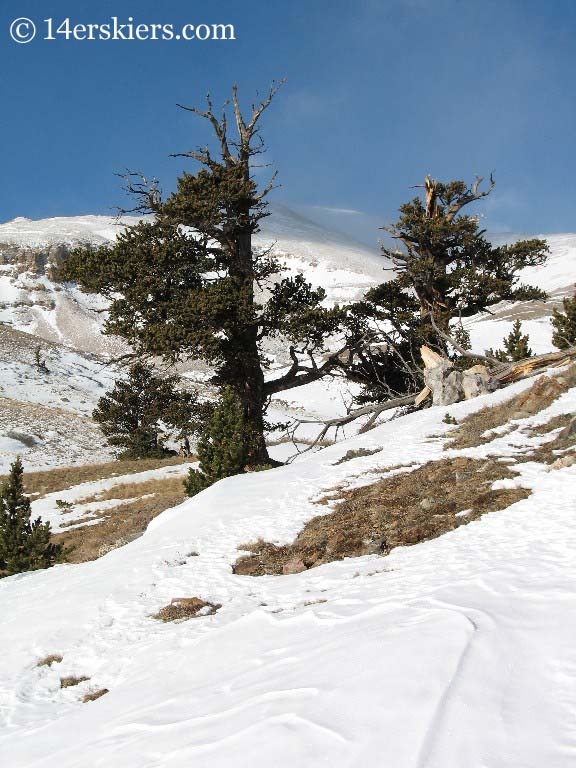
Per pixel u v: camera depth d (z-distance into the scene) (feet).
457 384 96.84
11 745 26.48
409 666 19.12
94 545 87.20
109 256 112.27
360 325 126.11
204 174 114.32
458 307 129.59
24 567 73.36
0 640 42.63
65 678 34.30
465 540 38.19
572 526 34.78
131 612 41.93
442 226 124.36
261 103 120.06
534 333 368.68
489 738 15.06
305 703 18.42
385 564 38.27
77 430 261.44
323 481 66.59
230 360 111.96
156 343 104.99
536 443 58.85
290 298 116.78
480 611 22.86
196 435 120.57
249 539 53.01
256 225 118.42
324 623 28.09
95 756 20.95
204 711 21.40
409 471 61.82
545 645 19.29
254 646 28.22
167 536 59.82
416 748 14.87
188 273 113.60
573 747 14.28
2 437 236.02
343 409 300.40
